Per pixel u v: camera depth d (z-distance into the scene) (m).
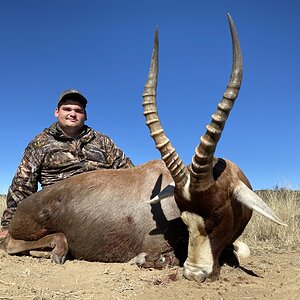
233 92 1.13
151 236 1.40
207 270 1.21
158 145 1.18
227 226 1.21
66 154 1.83
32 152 1.82
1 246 1.63
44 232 1.55
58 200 1.53
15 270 1.33
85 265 1.41
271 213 1.19
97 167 1.86
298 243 2.01
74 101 1.87
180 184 1.17
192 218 1.19
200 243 1.21
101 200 1.48
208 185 1.15
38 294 1.12
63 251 1.48
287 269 1.47
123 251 1.44
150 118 1.19
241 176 1.32
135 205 1.44
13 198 1.79
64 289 1.17
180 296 1.11
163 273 1.29
